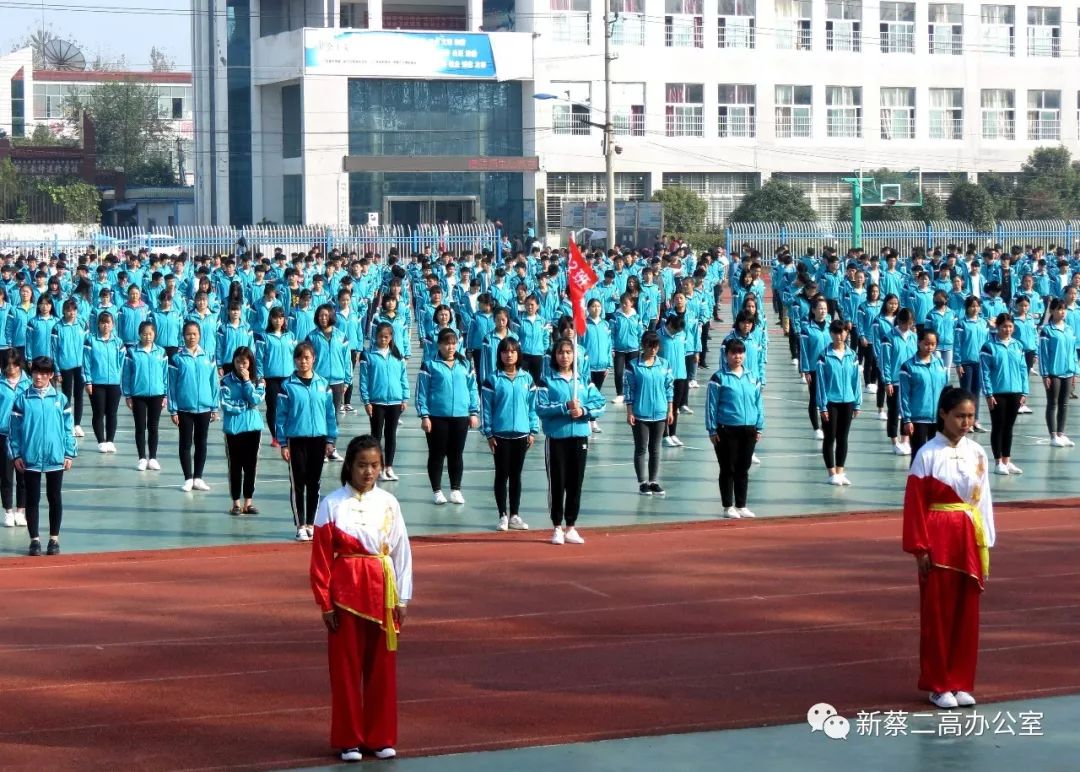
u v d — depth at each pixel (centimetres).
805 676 953
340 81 5928
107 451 2005
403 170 5991
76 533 1478
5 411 1474
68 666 994
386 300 2044
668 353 2022
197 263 3734
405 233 5306
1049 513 1554
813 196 6638
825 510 1584
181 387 1695
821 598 1176
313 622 1116
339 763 789
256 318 2405
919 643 994
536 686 935
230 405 1541
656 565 1306
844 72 6600
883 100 6694
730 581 1239
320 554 788
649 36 6309
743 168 6488
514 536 1445
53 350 2159
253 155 6362
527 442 1464
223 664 998
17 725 864
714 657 1002
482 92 6181
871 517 1541
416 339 3869
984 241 5441
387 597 788
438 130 6125
